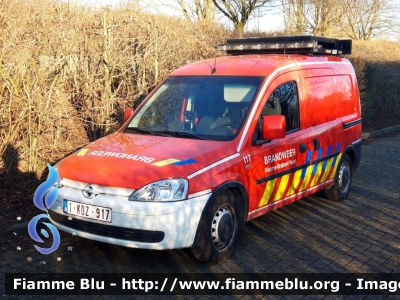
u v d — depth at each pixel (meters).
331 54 7.45
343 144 7.27
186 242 4.61
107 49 7.91
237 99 5.62
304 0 20.59
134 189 4.52
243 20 16.11
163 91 6.15
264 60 6.18
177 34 9.42
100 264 5.01
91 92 7.65
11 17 6.46
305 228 6.29
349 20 25.03
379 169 10.02
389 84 17.30
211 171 4.84
